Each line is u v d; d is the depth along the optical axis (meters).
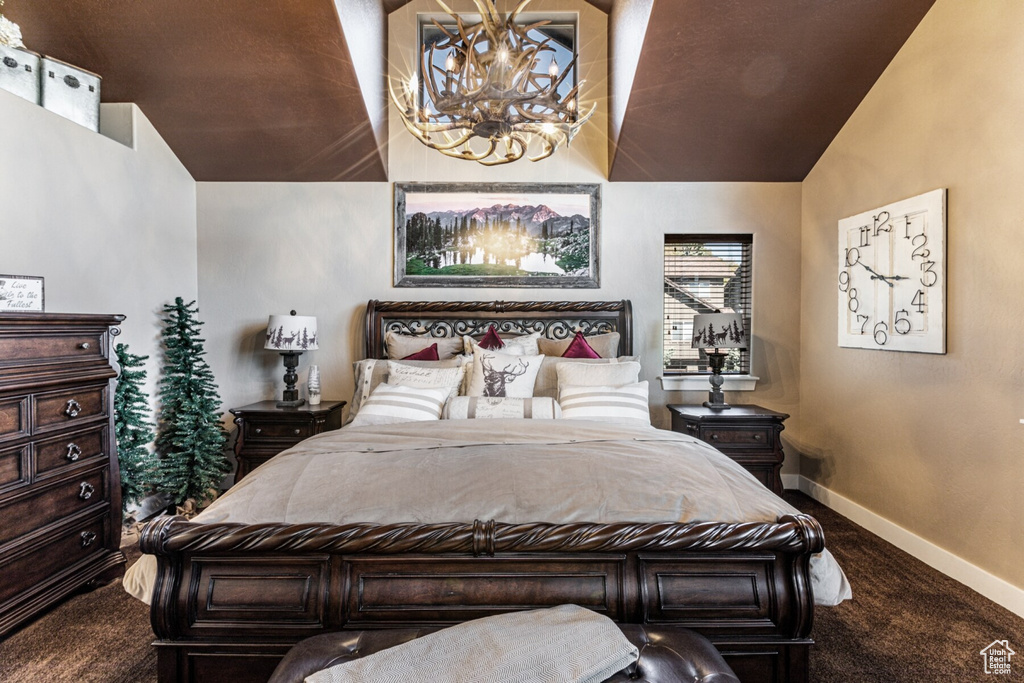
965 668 1.91
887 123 3.08
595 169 3.98
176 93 3.26
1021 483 2.27
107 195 3.10
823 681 1.84
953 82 2.61
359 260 3.99
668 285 4.10
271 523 1.65
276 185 3.97
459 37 2.16
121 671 1.91
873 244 3.17
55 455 2.24
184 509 3.48
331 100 3.30
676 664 1.34
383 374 3.42
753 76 3.12
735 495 1.85
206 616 1.63
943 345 2.66
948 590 2.48
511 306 3.86
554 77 2.12
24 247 2.56
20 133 2.53
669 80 3.15
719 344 3.48
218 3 2.74
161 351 3.59
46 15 2.77
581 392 3.00
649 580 1.65
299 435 3.51
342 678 1.19
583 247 3.98
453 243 3.98
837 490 3.58
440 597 1.64
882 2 2.73
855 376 3.38
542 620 1.41
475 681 1.17
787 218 3.99
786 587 1.65
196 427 3.52
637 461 2.00
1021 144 2.26
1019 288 2.27
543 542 1.61
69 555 2.31
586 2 3.92
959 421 2.58
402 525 1.64
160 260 3.58
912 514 2.89
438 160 3.97
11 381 2.03
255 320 3.98
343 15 2.89
